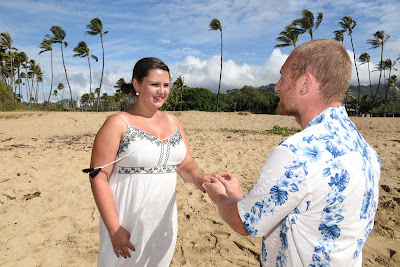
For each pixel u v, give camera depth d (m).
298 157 0.92
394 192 4.00
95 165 1.57
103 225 1.65
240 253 2.84
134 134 1.59
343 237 0.94
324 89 1.00
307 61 1.01
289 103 1.08
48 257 2.72
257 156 6.84
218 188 1.24
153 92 1.61
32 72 63.34
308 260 0.95
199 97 69.88
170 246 1.72
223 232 3.20
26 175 5.11
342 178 0.90
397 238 3.02
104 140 1.56
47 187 4.55
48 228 3.28
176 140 1.70
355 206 0.93
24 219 3.49
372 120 18.70
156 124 1.69
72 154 6.89
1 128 13.91
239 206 1.03
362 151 0.99
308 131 0.98
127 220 1.61
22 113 17.78
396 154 6.56
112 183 1.64
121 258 1.59
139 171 1.61
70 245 2.94
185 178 1.85
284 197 0.92
